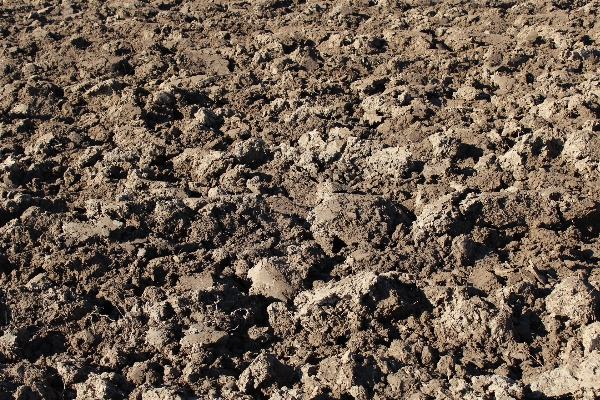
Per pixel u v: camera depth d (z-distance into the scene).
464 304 1.95
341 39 2.94
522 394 1.80
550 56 2.83
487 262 2.09
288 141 2.48
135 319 1.97
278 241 2.16
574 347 1.90
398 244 2.14
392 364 1.88
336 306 1.96
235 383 1.86
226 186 2.31
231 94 2.66
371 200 2.19
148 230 2.15
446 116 2.54
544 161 2.34
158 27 3.07
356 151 2.37
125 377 1.89
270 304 2.00
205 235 2.15
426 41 2.91
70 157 2.44
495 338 1.92
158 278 2.06
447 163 2.31
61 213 2.18
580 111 2.51
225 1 3.49
